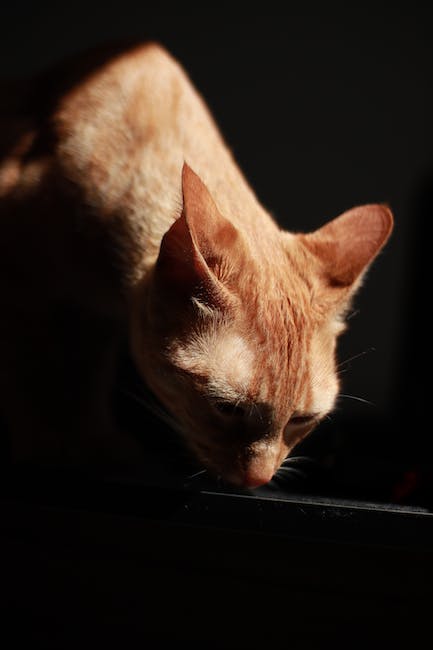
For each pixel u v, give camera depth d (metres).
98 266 0.76
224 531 0.68
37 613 0.71
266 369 0.68
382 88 1.19
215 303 0.67
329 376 0.71
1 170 0.78
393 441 0.99
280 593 0.69
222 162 0.77
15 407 0.80
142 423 0.90
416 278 1.14
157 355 0.70
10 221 0.77
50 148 0.77
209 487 0.72
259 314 0.68
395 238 1.20
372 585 0.68
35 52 1.21
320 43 1.20
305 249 0.73
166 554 0.69
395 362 1.20
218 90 1.21
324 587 0.68
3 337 0.79
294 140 1.21
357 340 1.21
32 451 0.79
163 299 0.68
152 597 0.70
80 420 0.82
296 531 0.67
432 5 1.18
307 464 0.79
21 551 0.71
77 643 0.71
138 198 0.75
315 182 1.21
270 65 1.20
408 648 0.68
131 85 0.78
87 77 0.79
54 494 0.69
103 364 0.83
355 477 0.77
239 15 1.20
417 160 1.20
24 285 0.78
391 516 0.66
